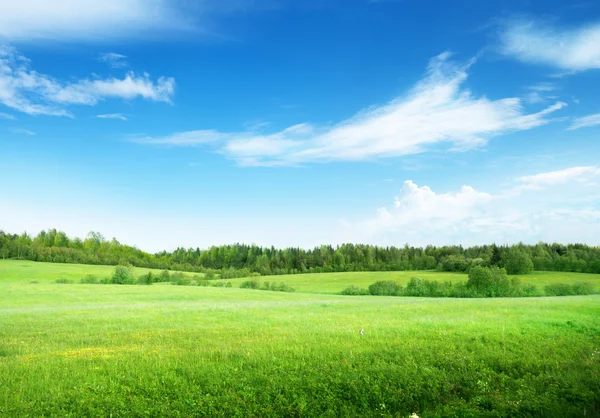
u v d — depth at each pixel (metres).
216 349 19.11
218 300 59.56
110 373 15.48
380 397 12.99
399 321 28.00
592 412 11.73
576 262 130.50
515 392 13.28
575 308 35.12
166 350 19.28
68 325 28.62
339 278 129.50
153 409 12.20
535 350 18.27
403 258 178.88
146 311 38.41
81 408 12.34
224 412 12.16
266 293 76.44
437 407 12.41
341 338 21.44
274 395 13.23
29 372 15.70
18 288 71.12
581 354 17.61
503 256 132.25
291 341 20.80
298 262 173.25
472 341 20.17
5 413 11.80
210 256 193.25
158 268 173.62
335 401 12.81
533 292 82.25
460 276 126.44
